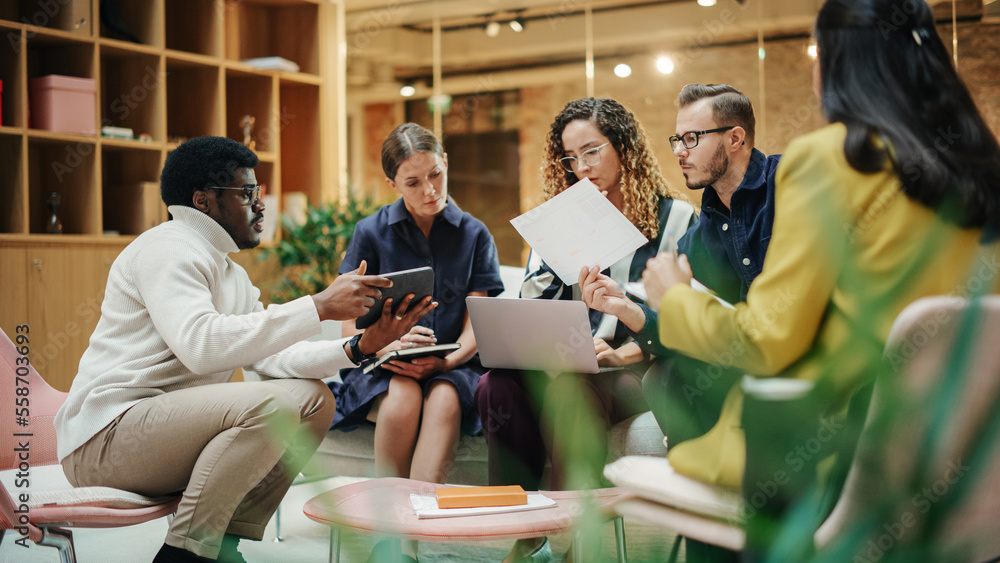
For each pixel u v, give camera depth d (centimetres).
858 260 86
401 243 221
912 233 85
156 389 151
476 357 217
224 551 150
